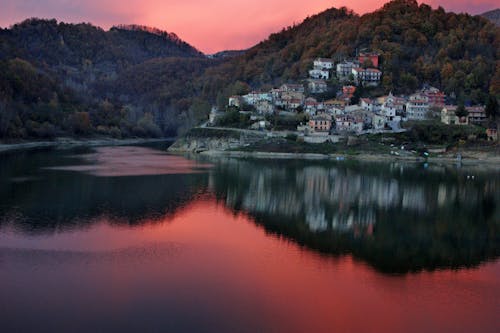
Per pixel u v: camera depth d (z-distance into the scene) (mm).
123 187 115125
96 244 67938
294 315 47531
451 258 65625
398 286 55438
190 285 54000
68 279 54781
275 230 78500
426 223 84375
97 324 44719
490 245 71812
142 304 48969
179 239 71812
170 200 101250
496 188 121938
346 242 72250
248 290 53094
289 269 60031
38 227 76000
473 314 48688
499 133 193750
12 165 153500
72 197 101062
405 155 191750
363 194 111000
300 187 119938
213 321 45844
